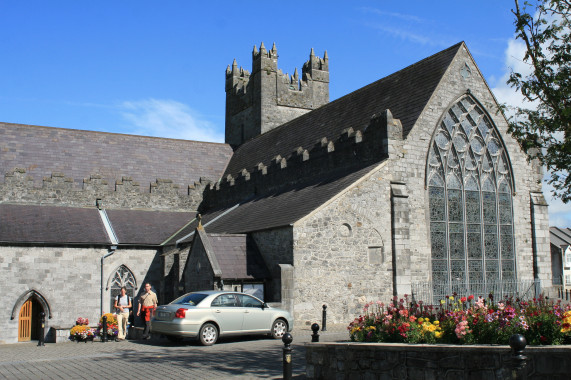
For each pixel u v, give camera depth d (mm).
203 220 42219
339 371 14344
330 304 27672
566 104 19562
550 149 19703
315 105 54969
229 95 58500
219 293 22172
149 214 44312
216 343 22094
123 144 49188
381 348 13500
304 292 27172
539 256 34312
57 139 46688
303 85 54531
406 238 29750
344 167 32969
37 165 43906
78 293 36531
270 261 29422
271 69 53156
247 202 40188
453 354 12359
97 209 42875
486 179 33781
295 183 36688
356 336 16312
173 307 21344
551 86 19688
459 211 32312
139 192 44938
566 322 13172
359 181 29094
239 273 28797
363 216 29031
